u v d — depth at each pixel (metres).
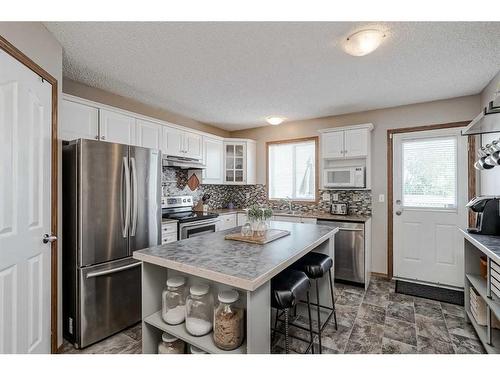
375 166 3.66
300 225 2.71
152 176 2.60
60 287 1.97
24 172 1.57
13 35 1.47
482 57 2.17
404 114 3.48
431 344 2.00
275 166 4.73
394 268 3.52
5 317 1.42
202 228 3.57
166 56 2.20
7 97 1.43
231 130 5.15
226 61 2.28
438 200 3.28
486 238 2.00
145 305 1.60
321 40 1.94
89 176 2.06
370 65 2.34
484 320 2.07
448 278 3.20
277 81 2.71
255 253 1.57
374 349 1.93
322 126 4.16
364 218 3.35
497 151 1.92
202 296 1.50
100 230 2.12
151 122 3.27
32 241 1.64
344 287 3.23
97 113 2.66
